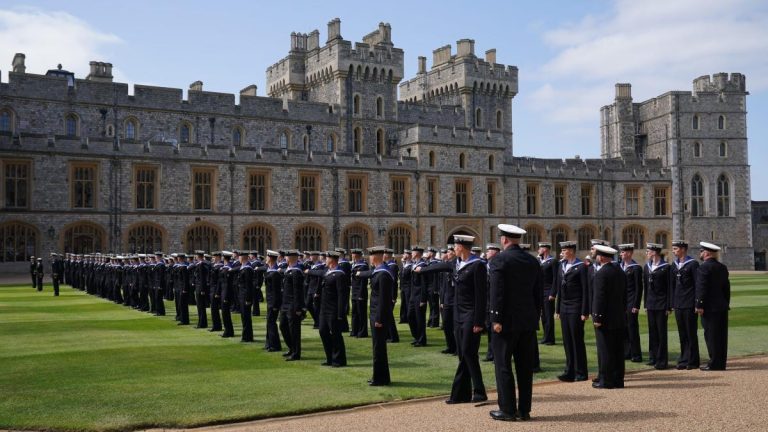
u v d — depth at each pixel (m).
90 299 35.09
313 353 17.94
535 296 11.51
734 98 75.12
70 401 12.19
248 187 54.22
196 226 52.16
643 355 18.11
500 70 78.69
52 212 47.47
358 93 67.06
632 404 11.60
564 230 69.38
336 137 65.38
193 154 52.16
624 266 17.41
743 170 74.94
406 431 10.06
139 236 50.38
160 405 11.88
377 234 59.09
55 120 53.03
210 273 23.88
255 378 14.36
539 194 68.00
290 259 17.14
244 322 20.09
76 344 19.14
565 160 72.62
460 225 63.09
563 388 13.46
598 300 13.30
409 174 60.72
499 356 10.96
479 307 11.90
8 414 11.30
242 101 60.56
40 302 33.16
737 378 13.95
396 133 69.12
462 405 11.92
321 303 16.09
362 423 10.62
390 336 20.52
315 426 10.49
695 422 10.22
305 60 72.50
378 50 68.19
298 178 56.19
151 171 51.03
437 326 24.38
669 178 73.94
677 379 14.11
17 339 20.08
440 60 83.50
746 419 10.33
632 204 72.88
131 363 16.06
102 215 48.97
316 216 56.62
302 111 63.53
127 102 55.50
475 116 77.00
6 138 46.25
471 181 63.91
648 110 78.50
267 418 11.11
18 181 46.91
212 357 17.11
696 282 15.43
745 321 23.97
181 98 57.78
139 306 29.77
